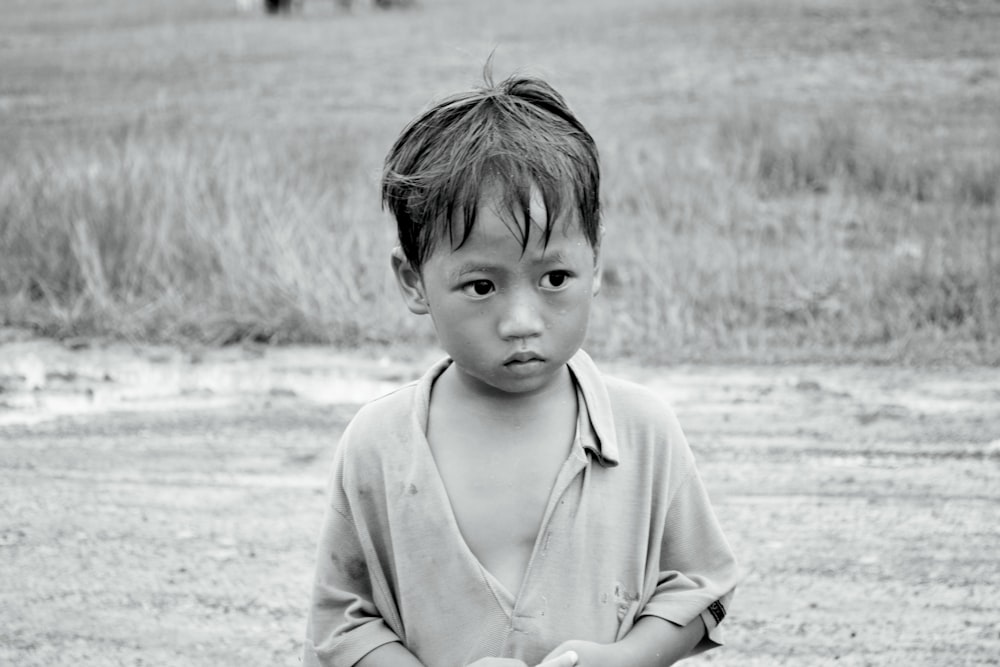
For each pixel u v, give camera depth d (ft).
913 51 81.35
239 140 53.26
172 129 62.23
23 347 31.86
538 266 7.83
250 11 137.28
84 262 35.04
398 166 8.31
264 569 19.12
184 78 85.20
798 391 27.27
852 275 34.99
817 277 34.96
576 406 8.61
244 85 81.05
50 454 24.14
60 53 100.17
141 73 87.86
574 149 7.98
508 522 8.36
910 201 44.06
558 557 8.30
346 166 49.55
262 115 69.46
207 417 26.27
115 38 111.04
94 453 24.17
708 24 95.76
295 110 71.46
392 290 34.37
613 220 42.19
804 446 23.88
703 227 41.09
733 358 29.84
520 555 8.38
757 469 22.75
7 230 37.27
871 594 17.88
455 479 8.43
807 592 17.97
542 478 8.38
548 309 7.91
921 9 94.43
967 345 30.27
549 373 8.04
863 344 30.86
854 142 51.70
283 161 46.11
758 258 36.19
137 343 31.96
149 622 17.46
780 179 49.19
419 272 8.25
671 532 8.88
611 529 8.46
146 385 28.63
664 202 43.50
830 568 18.72
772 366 29.22
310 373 29.45
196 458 23.85
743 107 62.69
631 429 8.64
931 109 64.54
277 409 26.73
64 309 33.76
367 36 105.81
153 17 131.64
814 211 43.60
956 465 22.86
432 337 32.12
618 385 8.80
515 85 8.41
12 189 40.11
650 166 48.39
